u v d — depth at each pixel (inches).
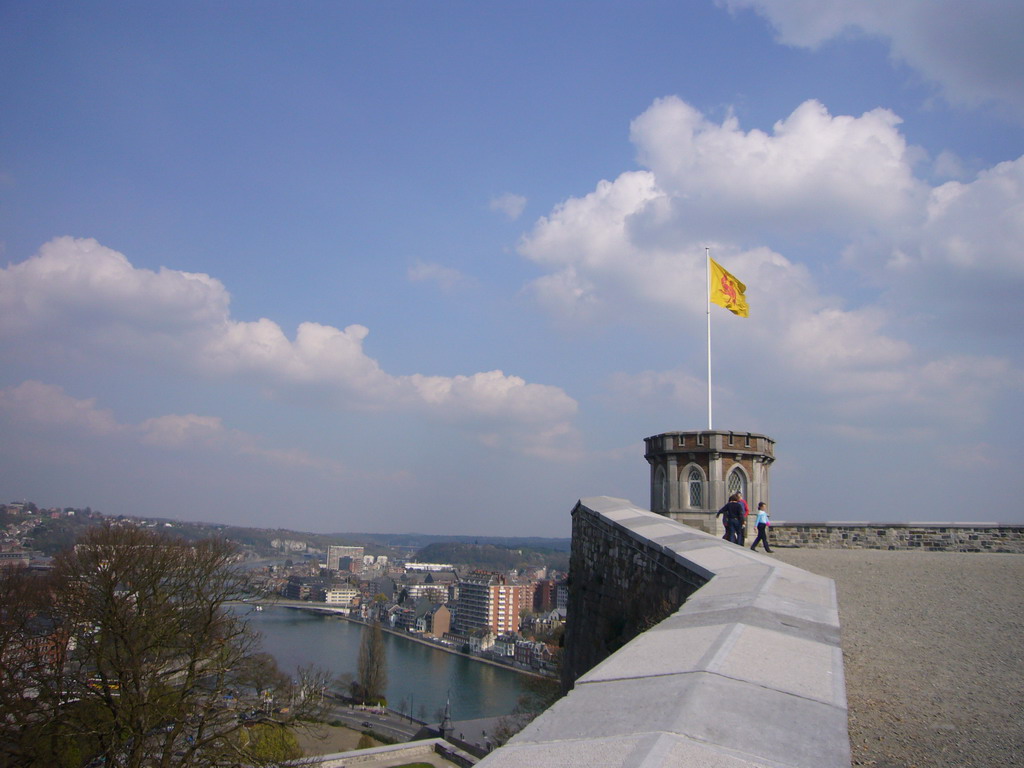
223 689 992.2
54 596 961.5
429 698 4579.2
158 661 951.0
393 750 1748.3
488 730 3341.5
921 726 272.1
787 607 302.5
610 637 709.3
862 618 485.1
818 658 223.0
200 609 1018.1
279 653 5408.5
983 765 234.4
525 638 7022.6
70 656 941.2
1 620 907.4
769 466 1309.1
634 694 180.4
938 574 707.4
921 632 440.1
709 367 1295.5
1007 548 967.0
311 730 1074.7
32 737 863.7
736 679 190.5
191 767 898.7
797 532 1072.8
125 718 875.4
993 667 359.3
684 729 148.9
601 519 770.8
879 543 1030.4
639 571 628.4
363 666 3964.1
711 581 392.5
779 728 156.5
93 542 989.2
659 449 1267.2
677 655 218.7
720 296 1341.0
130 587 957.8
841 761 140.9
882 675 344.2
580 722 162.6
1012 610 512.4
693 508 1224.2
